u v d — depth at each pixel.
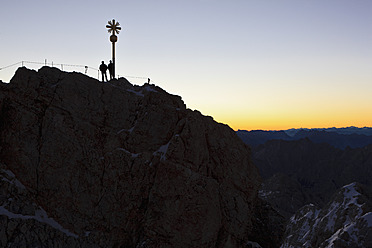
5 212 34.00
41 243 34.16
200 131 43.19
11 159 38.25
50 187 38.25
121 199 39.72
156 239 37.94
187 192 38.97
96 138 41.03
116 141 41.78
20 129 38.81
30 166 38.28
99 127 41.66
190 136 42.06
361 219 49.50
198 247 37.91
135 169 40.44
